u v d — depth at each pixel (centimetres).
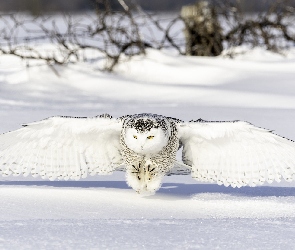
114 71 2592
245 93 2247
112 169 1020
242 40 3056
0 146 1016
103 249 633
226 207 949
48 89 2356
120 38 2747
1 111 1881
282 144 977
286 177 993
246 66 2725
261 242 666
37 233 679
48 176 1020
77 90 2381
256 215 895
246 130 970
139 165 971
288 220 777
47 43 3134
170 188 1108
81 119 976
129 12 2794
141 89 2359
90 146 1006
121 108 2014
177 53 3111
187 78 2544
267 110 1942
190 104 2105
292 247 650
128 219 777
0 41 3266
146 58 2677
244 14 3108
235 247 648
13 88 2336
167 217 878
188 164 1027
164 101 2197
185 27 3033
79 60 2692
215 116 1841
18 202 918
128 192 1023
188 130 981
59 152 1012
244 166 1004
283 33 3144
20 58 2719
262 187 1139
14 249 625
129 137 927
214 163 1012
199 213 909
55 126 986
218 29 3034
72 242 651
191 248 643
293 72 2614
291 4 3178
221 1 3045
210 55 3022
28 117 1783
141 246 646
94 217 859
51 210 885
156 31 3844
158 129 922
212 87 2359
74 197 968
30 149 1015
